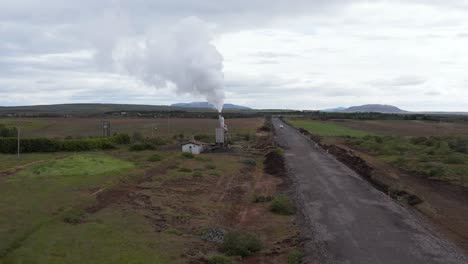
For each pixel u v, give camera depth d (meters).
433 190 34.50
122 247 19.52
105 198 29.20
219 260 18.56
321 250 20.62
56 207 25.61
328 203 29.97
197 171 42.22
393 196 32.81
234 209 29.22
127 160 47.75
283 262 19.44
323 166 47.16
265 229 25.02
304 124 134.25
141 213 25.91
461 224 25.52
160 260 18.23
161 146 64.06
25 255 17.78
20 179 34.59
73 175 36.78
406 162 47.59
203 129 103.00
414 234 23.20
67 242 19.70
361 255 20.17
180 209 27.69
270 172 45.09
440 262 19.41
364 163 46.12
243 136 85.12
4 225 21.47
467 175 39.59
